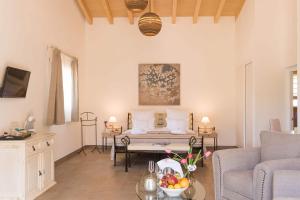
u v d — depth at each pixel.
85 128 7.72
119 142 5.84
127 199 3.64
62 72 5.94
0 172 3.50
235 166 3.09
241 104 6.84
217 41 7.57
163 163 2.73
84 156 6.52
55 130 5.65
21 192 3.47
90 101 7.77
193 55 7.60
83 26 7.59
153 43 7.66
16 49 4.22
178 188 2.35
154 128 6.88
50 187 4.16
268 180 2.48
